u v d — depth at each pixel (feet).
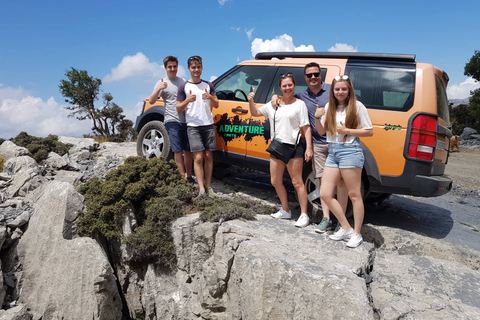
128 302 14.99
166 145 18.61
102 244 15.01
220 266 12.51
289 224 13.94
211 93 16.11
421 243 13.15
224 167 22.36
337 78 11.00
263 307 10.34
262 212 15.07
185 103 15.40
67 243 13.99
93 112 103.30
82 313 13.21
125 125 80.43
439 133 13.14
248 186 19.51
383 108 13.28
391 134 12.94
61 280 13.65
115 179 15.98
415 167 12.61
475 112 93.09
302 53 15.87
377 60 14.17
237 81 17.44
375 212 17.40
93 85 115.85
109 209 14.84
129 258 14.64
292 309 9.66
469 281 10.34
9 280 13.91
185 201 15.88
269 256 10.60
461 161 46.44
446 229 15.38
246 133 16.33
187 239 14.19
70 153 24.66
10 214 15.24
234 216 13.96
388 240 13.52
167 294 14.34
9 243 14.69
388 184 13.08
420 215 17.46
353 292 8.71
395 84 13.37
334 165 11.66
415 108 12.77
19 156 20.25
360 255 11.21
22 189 17.28
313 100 13.25
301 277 9.55
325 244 12.01
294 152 13.12
